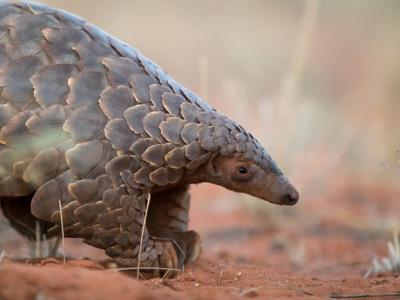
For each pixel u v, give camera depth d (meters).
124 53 14.73
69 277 11.85
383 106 40.56
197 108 14.94
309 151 32.41
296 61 30.69
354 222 26.64
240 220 27.31
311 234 25.55
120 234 14.38
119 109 14.18
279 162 28.25
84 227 14.20
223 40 59.03
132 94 14.37
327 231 25.89
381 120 37.25
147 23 63.09
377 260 19.27
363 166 34.69
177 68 55.88
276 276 15.99
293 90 29.94
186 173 15.07
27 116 13.81
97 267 14.53
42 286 11.47
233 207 28.89
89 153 13.91
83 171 13.90
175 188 15.96
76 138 13.89
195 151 14.70
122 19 62.94
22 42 14.15
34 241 16.66
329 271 19.41
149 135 14.30
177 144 14.53
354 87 53.75
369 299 14.37
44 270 12.01
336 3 76.19
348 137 36.16
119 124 14.12
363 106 44.25
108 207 14.12
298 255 21.94
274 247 23.91
